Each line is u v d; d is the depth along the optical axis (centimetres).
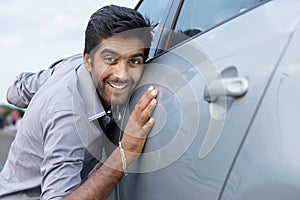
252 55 121
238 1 155
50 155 159
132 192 157
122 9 163
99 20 160
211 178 119
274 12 125
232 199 112
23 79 235
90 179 156
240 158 113
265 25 124
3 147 1075
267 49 118
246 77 119
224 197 115
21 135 184
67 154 160
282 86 111
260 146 110
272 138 108
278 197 104
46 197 156
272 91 112
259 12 130
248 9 137
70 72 180
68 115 162
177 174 132
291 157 104
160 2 213
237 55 126
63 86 171
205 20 166
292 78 111
